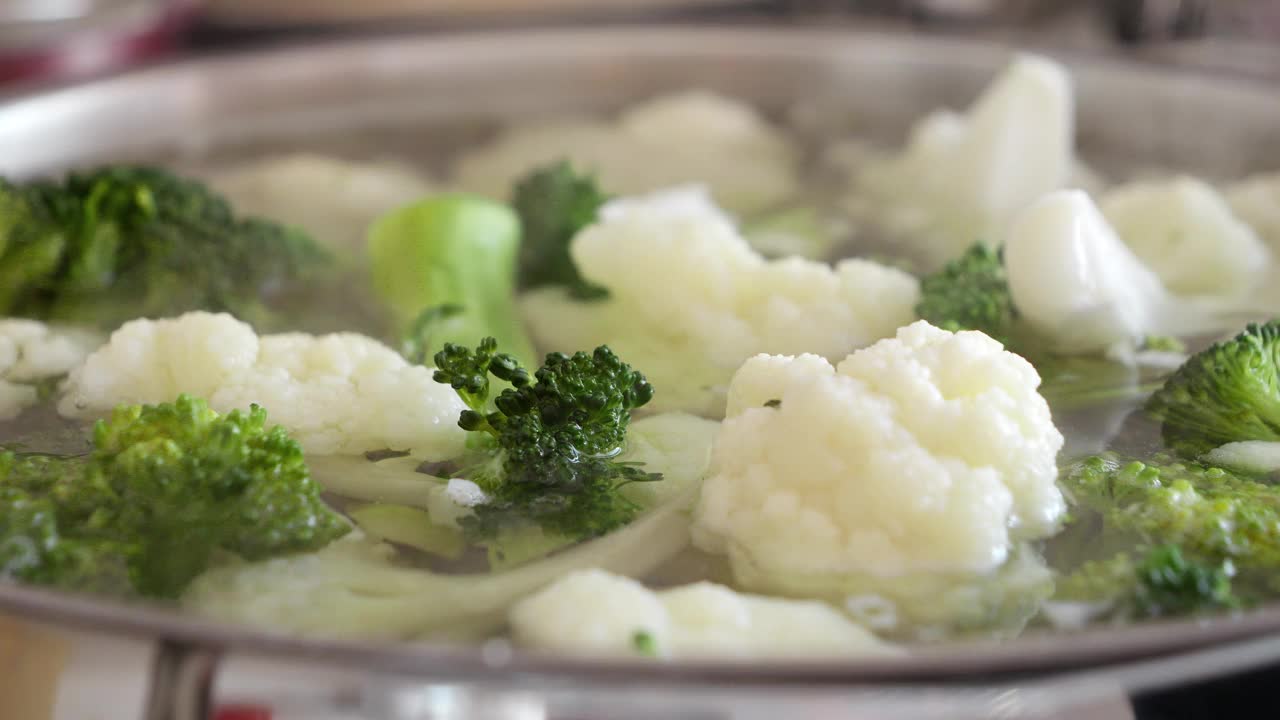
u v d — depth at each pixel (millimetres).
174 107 568
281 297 458
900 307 432
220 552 363
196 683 335
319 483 383
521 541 370
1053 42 604
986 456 368
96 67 670
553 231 476
